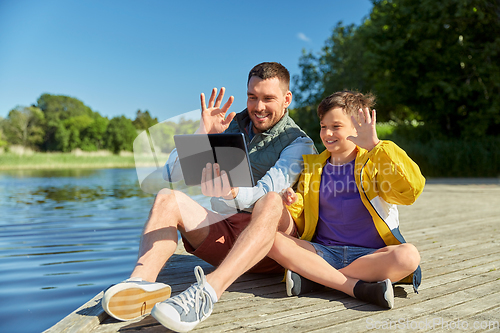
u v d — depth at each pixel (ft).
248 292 7.34
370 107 7.80
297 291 7.02
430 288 7.51
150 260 6.40
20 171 95.40
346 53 91.04
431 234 13.73
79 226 17.08
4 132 197.16
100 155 170.60
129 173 82.43
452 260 9.83
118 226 17.08
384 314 6.14
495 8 53.62
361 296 6.66
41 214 20.93
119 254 11.96
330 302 6.75
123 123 209.97
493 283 7.83
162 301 5.96
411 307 6.46
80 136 209.05
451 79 55.88
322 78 95.96
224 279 5.98
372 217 7.13
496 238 12.90
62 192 36.22
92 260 11.23
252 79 8.07
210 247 7.62
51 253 12.10
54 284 9.03
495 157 54.19
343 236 7.43
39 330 6.43
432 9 53.57
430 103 58.90
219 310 6.36
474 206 22.54
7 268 10.37
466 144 55.67
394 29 60.18
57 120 214.48
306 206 7.70
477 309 6.33
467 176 54.75
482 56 53.78
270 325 5.70
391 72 61.41
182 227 7.14
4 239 14.28
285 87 8.26
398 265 6.58
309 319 5.94
